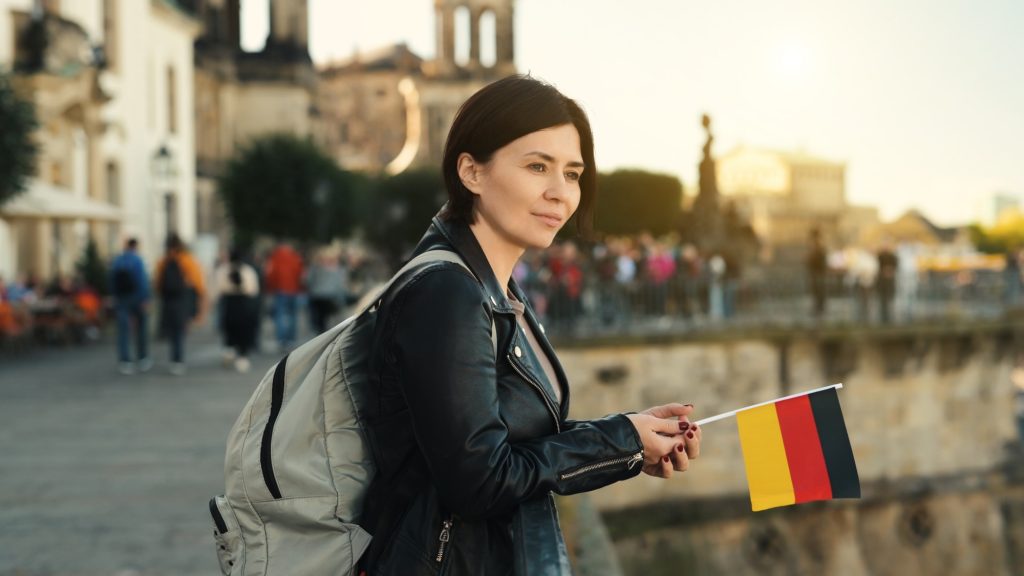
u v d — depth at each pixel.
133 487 8.38
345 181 56.81
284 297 21.48
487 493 1.63
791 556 26.45
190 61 47.41
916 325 28.66
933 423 29.44
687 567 24.39
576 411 23.66
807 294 27.94
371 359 1.74
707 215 29.27
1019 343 30.50
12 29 26.91
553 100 1.85
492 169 1.84
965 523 29.45
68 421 11.89
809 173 104.12
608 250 26.06
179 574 5.95
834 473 1.81
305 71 68.44
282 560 1.78
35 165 21.20
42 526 7.09
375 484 1.78
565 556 1.59
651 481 24.75
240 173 54.00
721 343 25.52
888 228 129.50
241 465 1.81
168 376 16.52
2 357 19.59
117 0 35.41
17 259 26.97
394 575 1.70
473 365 1.66
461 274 1.72
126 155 36.62
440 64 91.12
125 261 17.25
